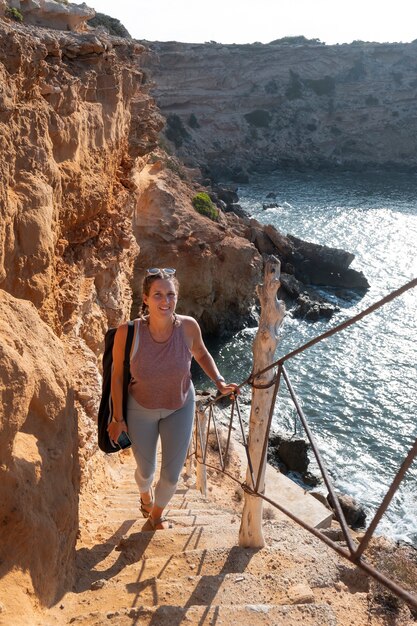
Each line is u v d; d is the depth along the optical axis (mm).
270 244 47188
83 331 12398
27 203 8164
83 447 7898
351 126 112562
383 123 112062
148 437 5398
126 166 16938
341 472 24719
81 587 4844
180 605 4316
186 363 5090
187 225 37562
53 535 4289
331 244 56656
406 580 5840
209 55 102562
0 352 4020
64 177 11141
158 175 43062
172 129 96250
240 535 5344
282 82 111125
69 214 11594
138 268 36062
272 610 4102
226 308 39281
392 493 2912
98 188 12852
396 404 29766
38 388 4645
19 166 8539
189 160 91375
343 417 28703
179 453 5410
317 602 4664
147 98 21156
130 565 5039
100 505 7676
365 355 34938
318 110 111750
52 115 10586
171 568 4957
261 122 107562
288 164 104312
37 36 11430
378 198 77750
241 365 34781
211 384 31562
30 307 5102
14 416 3992
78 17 16078
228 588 4520
